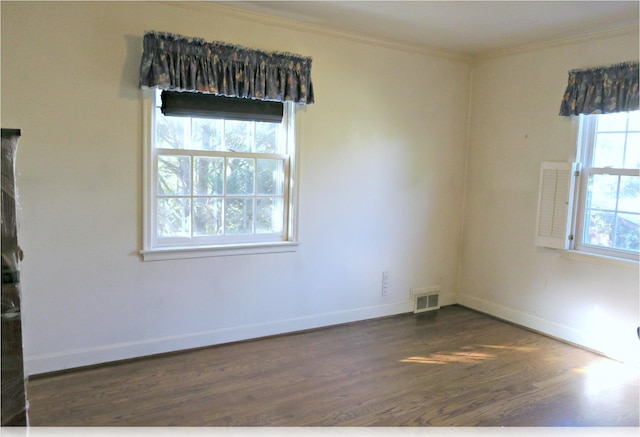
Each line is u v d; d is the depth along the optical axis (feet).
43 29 8.91
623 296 10.98
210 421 7.90
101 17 9.39
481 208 14.44
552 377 9.95
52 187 9.27
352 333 12.43
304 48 11.67
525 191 13.08
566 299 12.15
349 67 12.37
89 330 9.89
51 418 7.87
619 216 11.22
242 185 11.52
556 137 12.26
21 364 5.30
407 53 13.29
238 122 11.32
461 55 14.08
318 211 12.39
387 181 13.44
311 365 10.30
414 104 13.64
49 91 9.06
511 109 13.39
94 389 8.93
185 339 10.93
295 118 11.74
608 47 11.14
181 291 10.79
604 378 9.93
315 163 12.18
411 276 14.29
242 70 10.64
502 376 9.94
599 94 11.12
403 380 9.66
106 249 9.90
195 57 10.03
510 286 13.61
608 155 11.43
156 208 10.53
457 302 15.21
